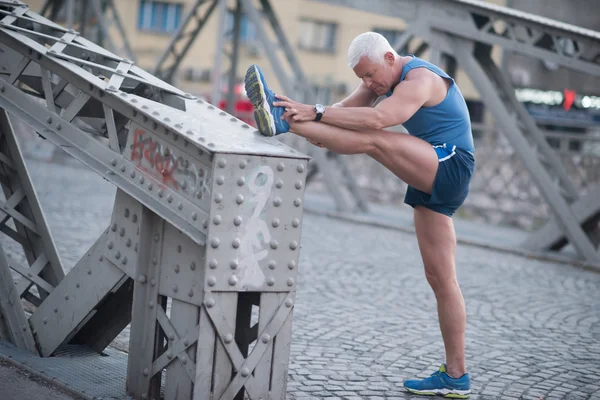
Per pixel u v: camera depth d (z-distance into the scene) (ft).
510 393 35.53
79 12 127.44
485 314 51.49
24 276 35.99
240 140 28.14
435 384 34.22
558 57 75.87
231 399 28.25
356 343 42.22
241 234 27.27
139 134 29.30
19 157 36.47
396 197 115.75
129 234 29.94
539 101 133.39
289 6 238.48
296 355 39.11
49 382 31.55
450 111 31.35
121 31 128.47
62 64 30.83
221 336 27.66
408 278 61.16
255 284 27.86
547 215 103.55
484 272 67.15
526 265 73.05
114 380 32.01
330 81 239.30
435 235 33.04
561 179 81.35
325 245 73.77
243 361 28.22
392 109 30.07
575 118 130.82
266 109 28.86
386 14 86.79
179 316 28.40
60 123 31.76
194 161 27.43
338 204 99.71
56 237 64.54
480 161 110.01
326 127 29.78
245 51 235.40
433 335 44.93
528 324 49.44
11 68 33.27
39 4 213.25
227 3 104.42
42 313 34.24
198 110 30.66
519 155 79.92
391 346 42.09
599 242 78.84
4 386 30.73
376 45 31.07
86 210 80.94
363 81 32.01
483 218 109.29
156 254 29.07
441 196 31.83
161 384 32.32
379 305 51.62
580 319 51.83
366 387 34.91
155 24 236.84
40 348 34.27
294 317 46.78
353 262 66.08
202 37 230.89
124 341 39.01
